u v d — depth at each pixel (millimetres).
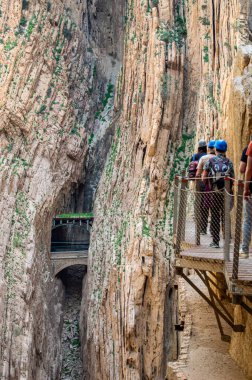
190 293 18172
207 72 42031
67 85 57656
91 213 56844
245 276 8344
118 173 53062
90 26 65250
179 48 48344
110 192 52906
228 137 17328
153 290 41062
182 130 48094
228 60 34562
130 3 56844
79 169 58781
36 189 52156
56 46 57531
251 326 11492
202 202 12320
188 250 11359
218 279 14609
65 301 55469
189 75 48406
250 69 15703
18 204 49531
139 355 40031
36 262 48625
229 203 9586
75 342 51281
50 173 54344
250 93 13977
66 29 58750
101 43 65562
